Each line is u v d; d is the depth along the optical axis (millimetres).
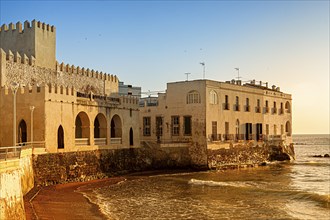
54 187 42594
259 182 51875
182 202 38125
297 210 35344
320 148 172625
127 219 31469
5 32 53000
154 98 73250
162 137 69125
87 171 49656
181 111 66938
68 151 46906
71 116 47906
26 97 44500
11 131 44656
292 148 89750
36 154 41812
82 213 32375
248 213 34000
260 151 77188
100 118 54875
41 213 30734
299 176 58531
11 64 46562
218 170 64312
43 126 43719
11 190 23312
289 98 89562
